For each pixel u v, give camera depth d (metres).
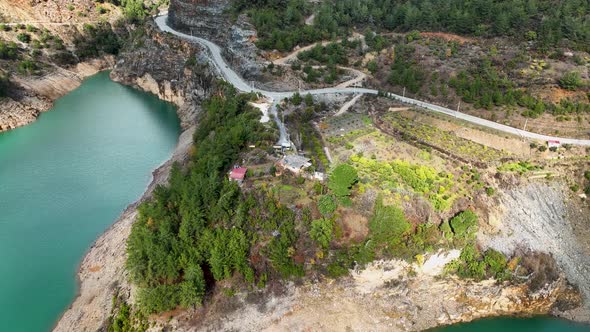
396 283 88.00
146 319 80.81
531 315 89.25
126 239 96.88
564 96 123.56
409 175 100.38
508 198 103.25
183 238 85.25
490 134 116.19
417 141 115.94
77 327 82.56
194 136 131.00
